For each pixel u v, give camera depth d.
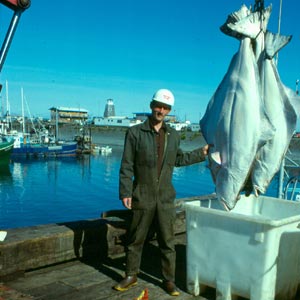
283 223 3.07
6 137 41.84
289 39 3.03
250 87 3.15
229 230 3.28
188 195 26.78
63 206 23.20
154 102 3.52
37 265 4.07
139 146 3.58
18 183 30.47
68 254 4.32
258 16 3.18
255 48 3.21
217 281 3.39
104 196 26.20
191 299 3.53
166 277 3.70
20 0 3.01
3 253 3.79
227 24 3.17
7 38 3.07
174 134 3.70
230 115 3.24
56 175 34.69
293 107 3.17
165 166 3.64
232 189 3.24
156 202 3.63
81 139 52.56
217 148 3.38
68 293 3.64
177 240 5.32
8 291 3.35
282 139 3.19
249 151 3.16
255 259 3.13
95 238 4.55
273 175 3.23
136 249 3.76
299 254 3.44
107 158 48.50
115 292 3.69
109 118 110.00
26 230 4.31
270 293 3.12
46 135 53.66
